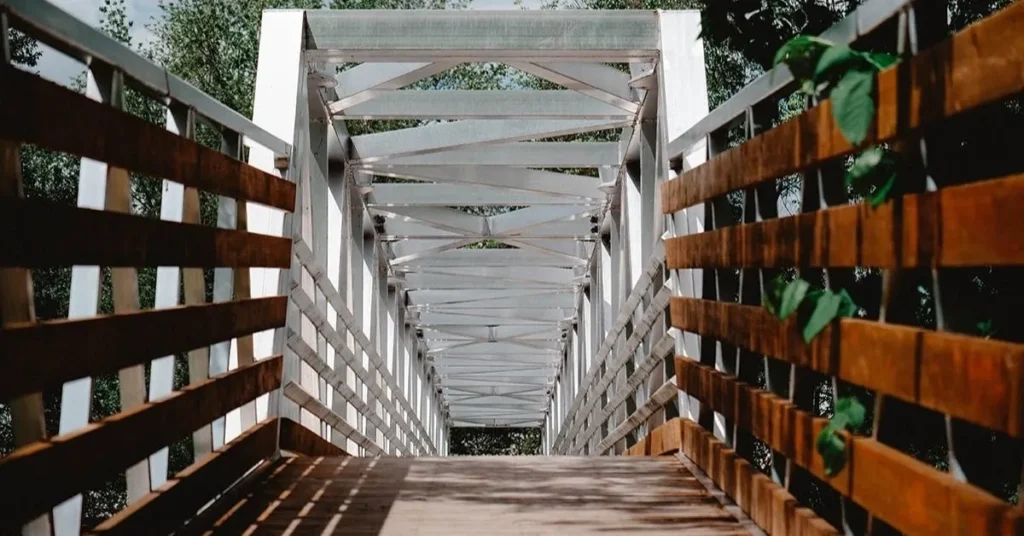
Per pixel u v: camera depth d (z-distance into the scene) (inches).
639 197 320.5
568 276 510.3
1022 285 75.7
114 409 332.8
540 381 813.2
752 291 131.3
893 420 83.0
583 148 347.9
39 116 73.4
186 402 112.3
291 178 195.5
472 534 123.9
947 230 66.6
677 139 185.9
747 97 127.7
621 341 316.2
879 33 83.6
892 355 76.8
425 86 695.1
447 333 637.3
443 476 164.1
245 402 144.4
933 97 68.1
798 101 211.6
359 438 313.6
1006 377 58.4
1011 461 89.2
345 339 303.3
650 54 240.1
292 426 189.9
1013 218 57.9
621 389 299.0
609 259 421.4
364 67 262.7
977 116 72.7
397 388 463.5
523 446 1149.1
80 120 81.0
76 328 80.6
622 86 269.7
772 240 112.1
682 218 184.7
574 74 261.1
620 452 318.3
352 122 637.9
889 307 81.1
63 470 77.9
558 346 665.0
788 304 93.4
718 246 141.6
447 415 959.6
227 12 509.0
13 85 69.2
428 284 525.7
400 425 498.0
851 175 77.1
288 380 183.5
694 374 164.2
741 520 129.2
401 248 479.2
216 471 127.0
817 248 95.3
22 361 71.0
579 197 383.2
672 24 236.8
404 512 135.8
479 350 719.7
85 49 82.9
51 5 75.9
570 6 587.8
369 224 400.2
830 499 137.2
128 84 101.0
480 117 291.1
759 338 119.3
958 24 107.0
